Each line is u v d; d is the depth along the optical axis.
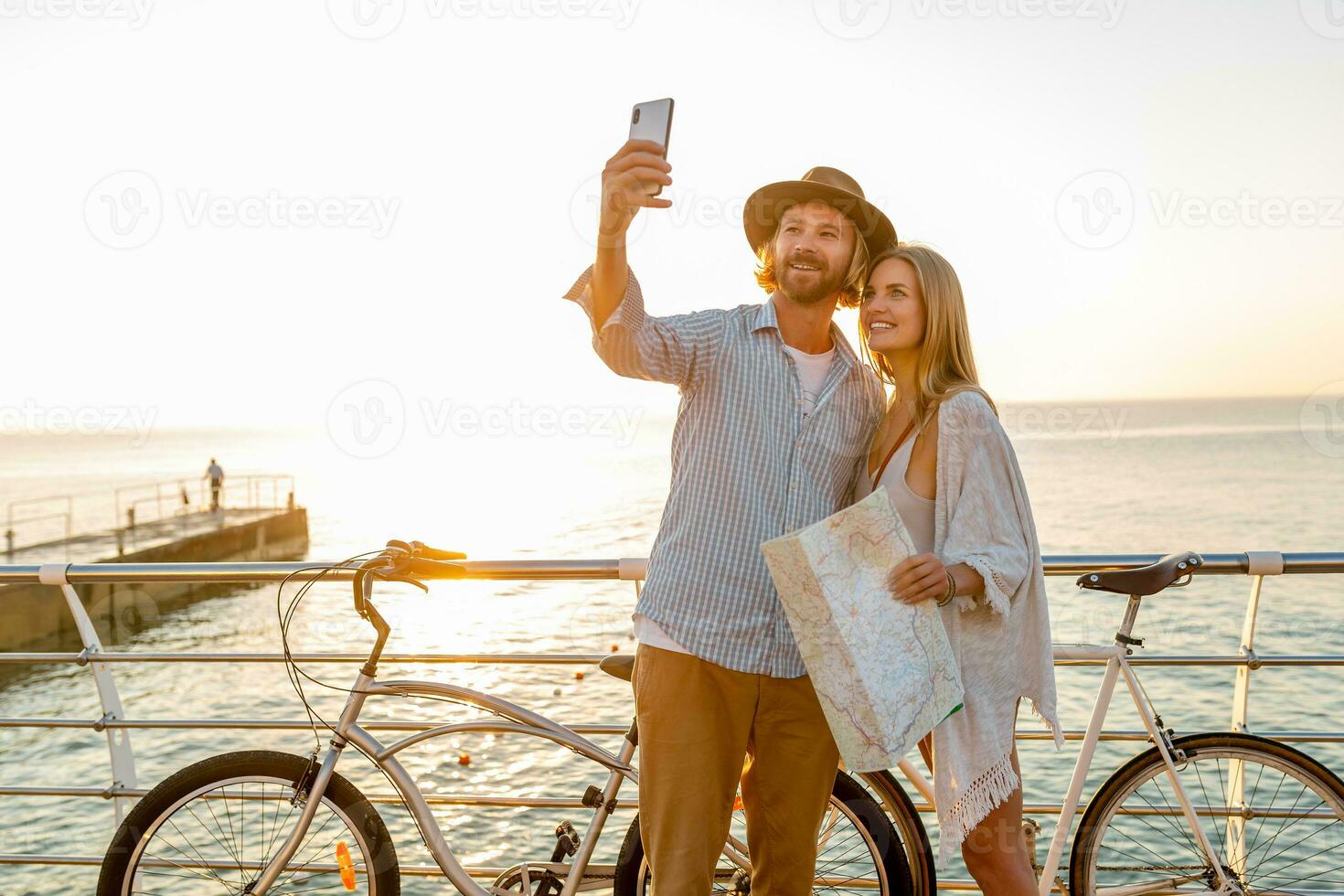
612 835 5.29
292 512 33.88
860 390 2.00
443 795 2.43
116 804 2.67
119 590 18.34
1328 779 2.30
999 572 1.86
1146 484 51.94
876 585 1.82
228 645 16.11
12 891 6.20
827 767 2.01
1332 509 39.91
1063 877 2.36
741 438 1.91
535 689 10.27
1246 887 2.27
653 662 1.93
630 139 1.77
